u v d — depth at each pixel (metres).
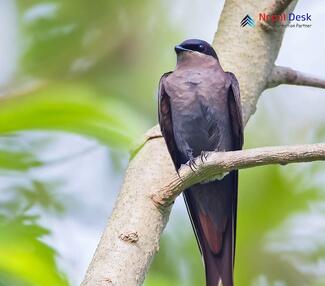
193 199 10.12
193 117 10.77
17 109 8.08
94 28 14.00
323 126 14.43
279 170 13.25
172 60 13.89
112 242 7.94
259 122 14.31
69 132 8.09
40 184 10.38
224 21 10.11
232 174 10.03
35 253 7.66
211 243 9.91
